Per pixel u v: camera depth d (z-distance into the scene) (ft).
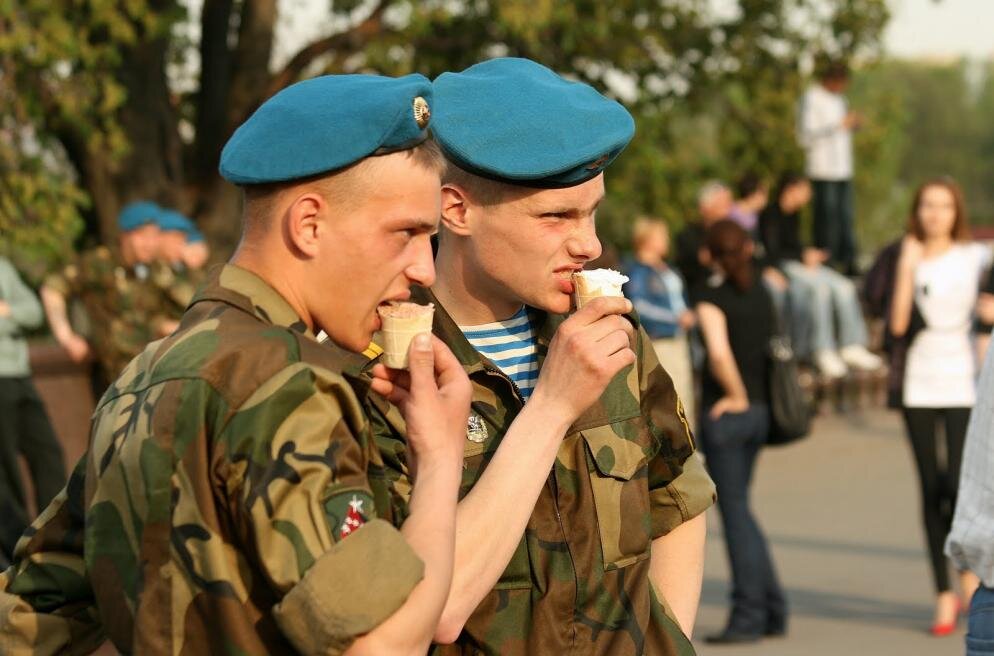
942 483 31.07
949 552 14.43
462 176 10.84
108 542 8.80
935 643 30.14
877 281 31.63
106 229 57.00
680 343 42.65
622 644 10.66
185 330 8.98
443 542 8.79
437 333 10.92
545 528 10.66
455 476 9.11
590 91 10.89
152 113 57.21
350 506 8.49
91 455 9.07
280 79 58.29
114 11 46.06
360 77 9.32
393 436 10.14
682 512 11.70
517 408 10.86
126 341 34.88
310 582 8.17
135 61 56.13
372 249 8.97
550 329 11.41
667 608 11.43
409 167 9.00
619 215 70.95
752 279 30.32
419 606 8.46
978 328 30.89
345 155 8.80
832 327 61.26
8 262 34.40
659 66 63.26
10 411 34.19
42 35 44.60
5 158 46.11
